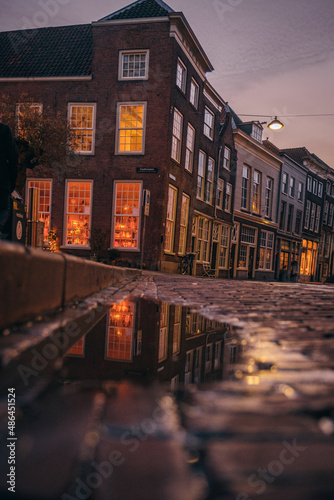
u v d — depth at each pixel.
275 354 1.79
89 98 15.16
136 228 14.68
